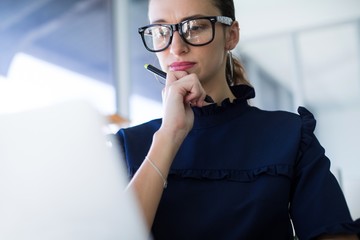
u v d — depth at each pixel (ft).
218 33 3.35
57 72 10.96
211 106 3.38
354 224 2.84
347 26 14.24
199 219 3.03
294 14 14.44
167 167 2.67
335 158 14.43
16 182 1.30
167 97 2.99
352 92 14.39
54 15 11.42
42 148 1.32
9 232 1.28
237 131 3.39
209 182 3.17
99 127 1.39
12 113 1.36
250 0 14.15
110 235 1.33
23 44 10.80
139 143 3.47
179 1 3.28
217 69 3.42
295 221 3.10
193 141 3.38
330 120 14.57
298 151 3.23
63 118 1.35
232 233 2.98
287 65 15.01
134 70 12.16
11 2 10.89
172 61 3.29
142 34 3.48
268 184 3.08
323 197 2.99
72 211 1.29
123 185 1.42
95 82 11.48
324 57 14.56
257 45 15.26
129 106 11.67
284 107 15.02
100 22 11.88
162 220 3.08
